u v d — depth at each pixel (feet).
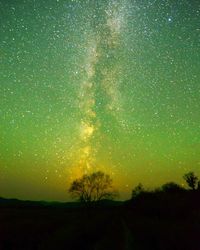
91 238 97.60
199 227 97.19
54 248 90.22
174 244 82.99
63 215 182.29
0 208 231.09
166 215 147.43
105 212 189.78
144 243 85.76
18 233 110.83
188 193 183.11
